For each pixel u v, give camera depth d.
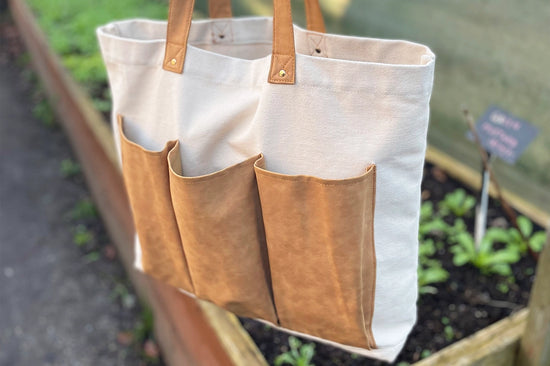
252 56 1.35
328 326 1.17
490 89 2.39
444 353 1.61
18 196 3.98
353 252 1.03
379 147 0.98
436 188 2.54
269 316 1.24
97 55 3.77
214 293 1.23
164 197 1.18
